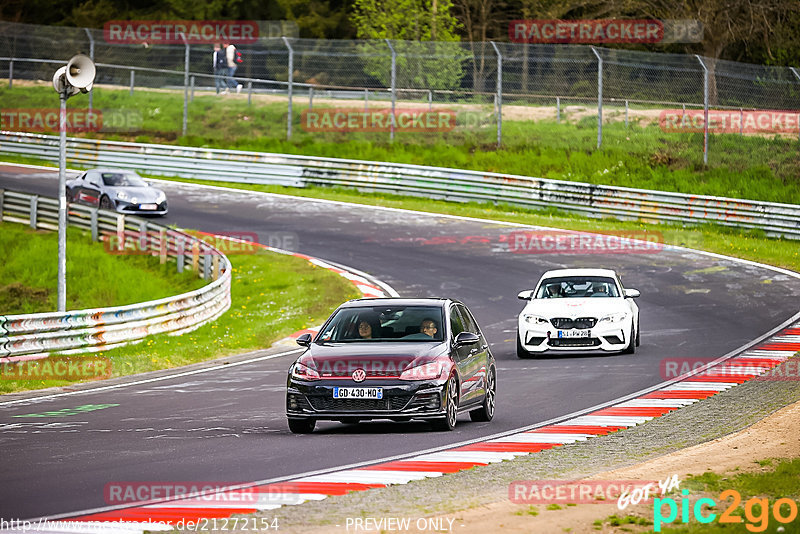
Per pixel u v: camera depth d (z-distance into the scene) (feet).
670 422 143.13
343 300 292.81
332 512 89.86
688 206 396.78
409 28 590.55
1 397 178.81
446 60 558.97
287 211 428.15
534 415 152.46
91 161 516.32
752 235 385.70
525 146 504.02
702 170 461.78
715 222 392.68
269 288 316.60
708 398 162.81
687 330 244.01
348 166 472.03
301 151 514.27
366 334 142.41
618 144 501.56
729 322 253.24
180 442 130.31
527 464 114.32
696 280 309.83
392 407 131.75
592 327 211.00
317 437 134.00
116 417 154.30
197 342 246.68
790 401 156.56
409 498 95.81
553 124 541.75
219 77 564.30
